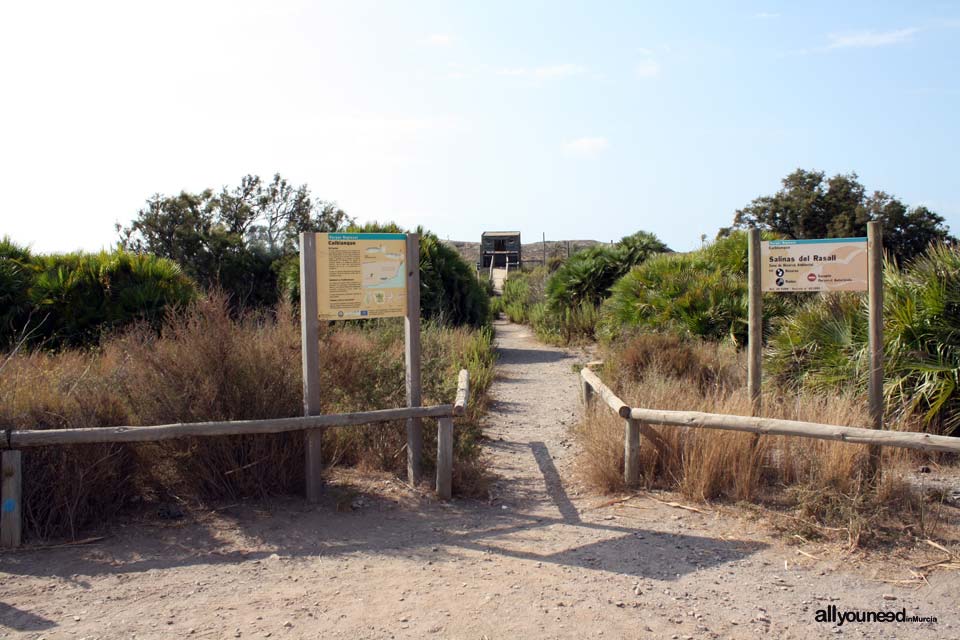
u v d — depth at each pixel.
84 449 5.00
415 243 5.86
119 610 3.82
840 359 7.60
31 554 4.57
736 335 12.23
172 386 5.53
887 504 5.14
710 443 5.74
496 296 37.31
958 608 3.91
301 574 4.30
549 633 3.60
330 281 5.61
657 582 4.23
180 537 4.88
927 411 6.77
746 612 3.86
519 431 8.52
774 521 5.09
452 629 3.63
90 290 12.86
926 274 7.48
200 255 21.16
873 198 29.12
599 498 5.82
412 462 5.95
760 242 6.21
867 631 3.66
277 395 5.75
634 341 11.38
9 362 5.64
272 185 24.80
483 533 5.04
